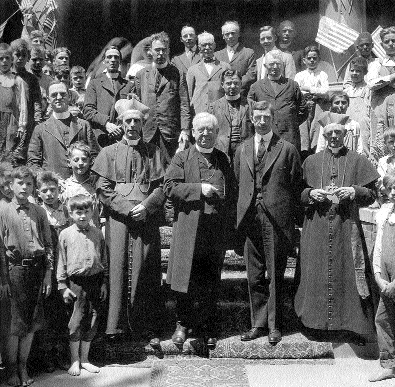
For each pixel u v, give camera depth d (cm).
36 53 828
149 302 625
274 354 618
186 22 1123
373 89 777
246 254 634
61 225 622
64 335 616
